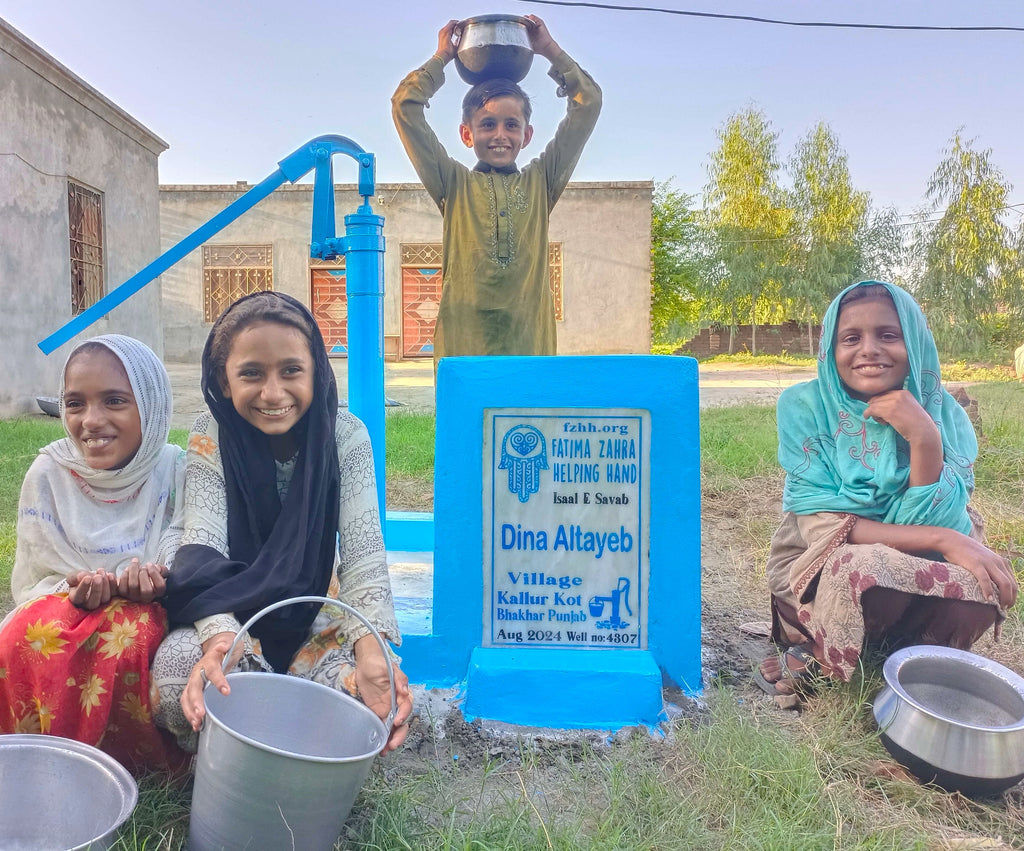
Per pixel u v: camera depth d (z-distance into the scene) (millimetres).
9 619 1991
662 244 26344
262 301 2158
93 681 1938
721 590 3805
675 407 2717
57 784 1816
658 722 2535
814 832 1946
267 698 1928
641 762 2289
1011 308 24672
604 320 19406
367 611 2123
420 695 2697
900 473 2617
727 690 2668
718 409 9734
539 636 2789
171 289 19688
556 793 2182
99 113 11664
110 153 12062
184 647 1978
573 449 2752
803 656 2727
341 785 1652
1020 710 2238
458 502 2752
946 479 2582
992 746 2076
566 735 2477
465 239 3678
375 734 1853
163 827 1924
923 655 2373
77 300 11492
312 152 3123
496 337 3676
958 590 2418
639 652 2738
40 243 10352
